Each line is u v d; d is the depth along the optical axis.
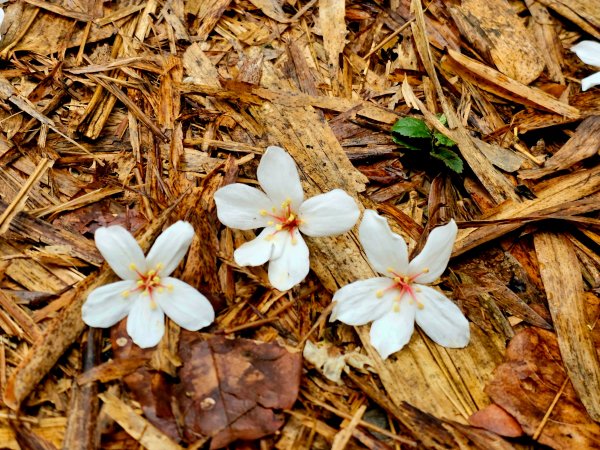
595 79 0.26
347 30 0.30
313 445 0.19
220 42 0.29
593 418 0.20
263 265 0.22
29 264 0.21
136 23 0.28
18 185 0.23
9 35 0.27
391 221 0.24
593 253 0.24
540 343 0.21
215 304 0.21
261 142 0.25
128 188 0.23
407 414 0.19
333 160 0.25
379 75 0.29
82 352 0.20
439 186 0.25
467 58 0.28
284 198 0.21
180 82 0.27
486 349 0.21
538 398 0.20
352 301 0.20
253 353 0.20
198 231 0.22
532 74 0.29
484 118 0.28
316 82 0.28
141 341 0.19
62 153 0.24
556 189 0.25
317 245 0.23
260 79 0.27
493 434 0.19
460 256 0.23
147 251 0.21
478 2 0.30
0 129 0.24
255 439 0.19
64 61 0.26
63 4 0.28
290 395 0.19
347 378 0.20
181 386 0.19
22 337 0.20
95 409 0.19
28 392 0.19
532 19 0.31
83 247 0.22
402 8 0.30
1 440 0.18
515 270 0.23
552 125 0.27
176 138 0.25
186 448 0.18
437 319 0.20
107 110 0.26
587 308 0.22
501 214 0.24
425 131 0.25
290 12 0.30
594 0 0.31
